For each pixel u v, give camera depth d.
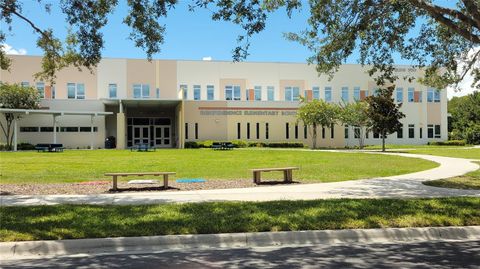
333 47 15.06
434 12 13.34
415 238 8.77
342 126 53.88
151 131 54.34
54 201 12.05
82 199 12.43
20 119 46.62
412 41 16.81
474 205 10.94
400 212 10.04
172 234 8.31
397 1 13.24
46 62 16.64
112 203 11.62
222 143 46.12
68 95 51.69
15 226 8.67
